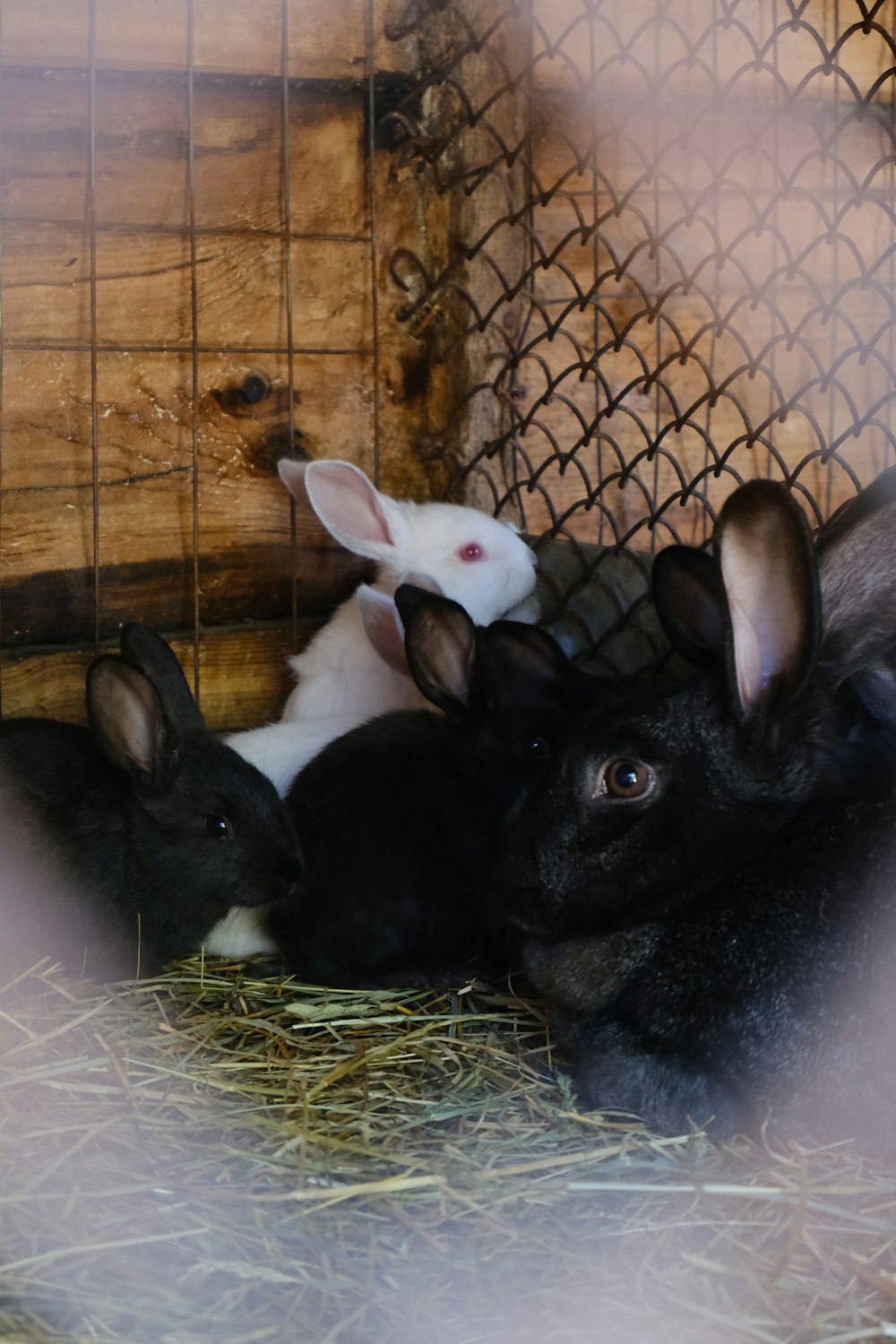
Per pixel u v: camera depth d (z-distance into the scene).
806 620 0.71
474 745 0.94
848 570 0.75
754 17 1.21
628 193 1.04
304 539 1.16
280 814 0.93
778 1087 0.75
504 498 1.16
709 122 1.22
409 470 1.19
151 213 1.06
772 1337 0.64
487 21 1.13
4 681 1.05
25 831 0.92
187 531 1.10
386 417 1.17
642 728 0.78
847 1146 0.74
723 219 1.24
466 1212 0.71
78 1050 0.82
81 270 1.04
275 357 1.12
